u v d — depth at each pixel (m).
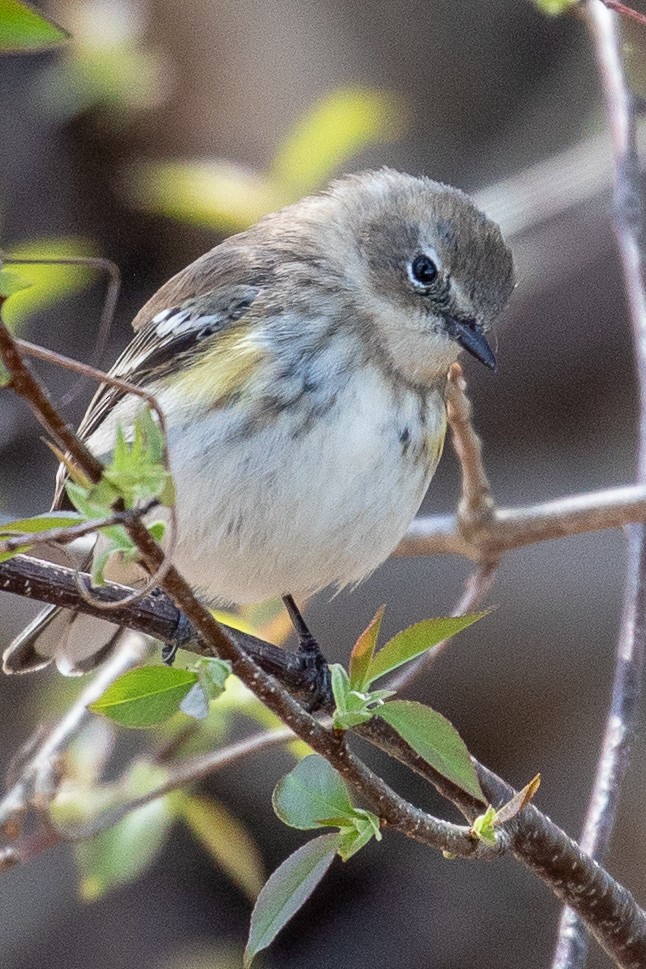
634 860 13.91
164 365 8.98
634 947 7.06
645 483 9.56
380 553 8.95
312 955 14.61
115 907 14.45
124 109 15.35
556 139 16.11
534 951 14.36
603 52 10.37
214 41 15.39
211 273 9.16
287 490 8.40
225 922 14.58
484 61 16.56
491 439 15.80
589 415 15.77
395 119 12.96
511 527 9.85
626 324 15.63
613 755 7.86
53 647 9.70
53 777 9.70
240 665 5.45
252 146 15.69
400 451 8.70
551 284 15.57
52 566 6.58
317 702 8.20
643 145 12.20
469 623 5.70
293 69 15.58
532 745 14.71
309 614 14.75
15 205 15.69
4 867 9.25
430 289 9.21
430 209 9.47
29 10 4.85
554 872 6.88
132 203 15.62
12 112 15.75
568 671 14.73
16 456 14.98
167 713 5.49
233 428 8.39
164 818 10.02
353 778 5.71
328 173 13.63
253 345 8.59
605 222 15.31
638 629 8.44
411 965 14.49
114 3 14.14
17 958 14.20
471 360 15.62
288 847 14.34
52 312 15.44
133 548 4.96
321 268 9.11
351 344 8.74
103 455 8.62
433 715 5.64
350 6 15.92
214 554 8.68
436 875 14.80
